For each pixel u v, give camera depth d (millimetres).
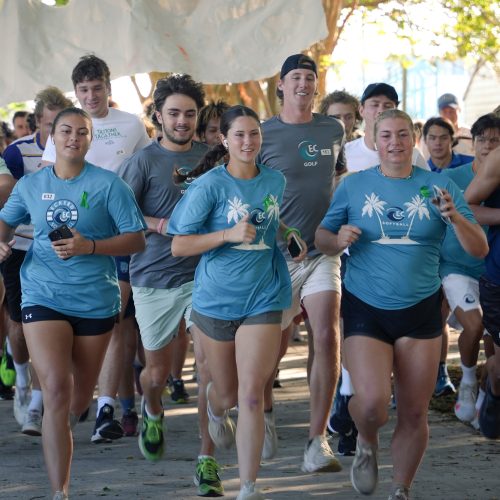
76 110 12359
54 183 12367
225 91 30828
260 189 12086
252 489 11461
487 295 14578
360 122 19078
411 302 11625
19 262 17516
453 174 16500
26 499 12477
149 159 14609
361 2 34625
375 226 11773
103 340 12461
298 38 18734
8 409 19219
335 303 13969
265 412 14070
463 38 35031
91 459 14891
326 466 13750
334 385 13875
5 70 19016
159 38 18844
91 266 12266
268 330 11898
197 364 12883
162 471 14055
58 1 24875
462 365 16781
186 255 11930
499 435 15664
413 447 11680
